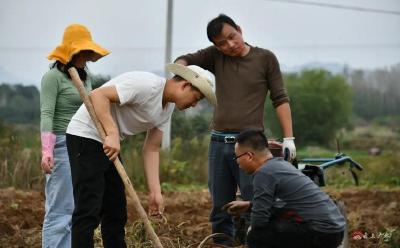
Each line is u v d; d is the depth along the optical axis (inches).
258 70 398.9
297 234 331.3
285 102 400.2
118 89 319.6
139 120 332.2
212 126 411.2
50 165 349.7
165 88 329.1
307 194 329.1
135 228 423.8
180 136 1069.1
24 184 724.0
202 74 328.5
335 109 2229.3
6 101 2146.9
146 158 349.1
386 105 3422.7
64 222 359.6
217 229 408.8
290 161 386.3
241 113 397.4
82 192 329.4
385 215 585.0
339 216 334.6
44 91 355.3
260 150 338.0
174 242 433.4
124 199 347.3
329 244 332.2
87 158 329.1
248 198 395.2
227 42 391.2
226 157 401.1
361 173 975.0
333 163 381.4
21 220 522.0
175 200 690.8
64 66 358.9
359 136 2539.4
